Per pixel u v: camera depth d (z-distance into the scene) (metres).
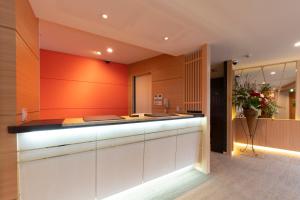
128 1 1.88
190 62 3.55
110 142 2.10
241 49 3.54
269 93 4.70
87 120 1.96
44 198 1.64
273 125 4.63
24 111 1.62
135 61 4.95
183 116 2.91
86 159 1.91
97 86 4.66
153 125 2.58
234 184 2.81
